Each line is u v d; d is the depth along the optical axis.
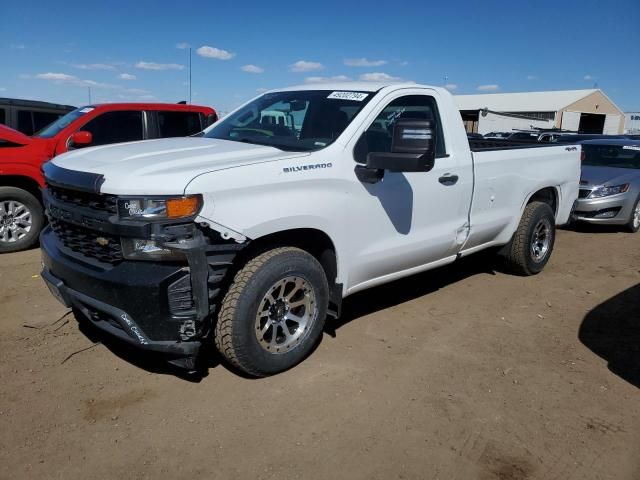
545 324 4.84
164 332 3.17
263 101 4.93
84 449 2.94
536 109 60.97
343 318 4.80
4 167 6.57
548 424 3.31
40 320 4.52
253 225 3.32
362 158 4.00
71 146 7.30
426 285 5.80
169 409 3.33
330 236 3.81
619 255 7.57
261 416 3.29
